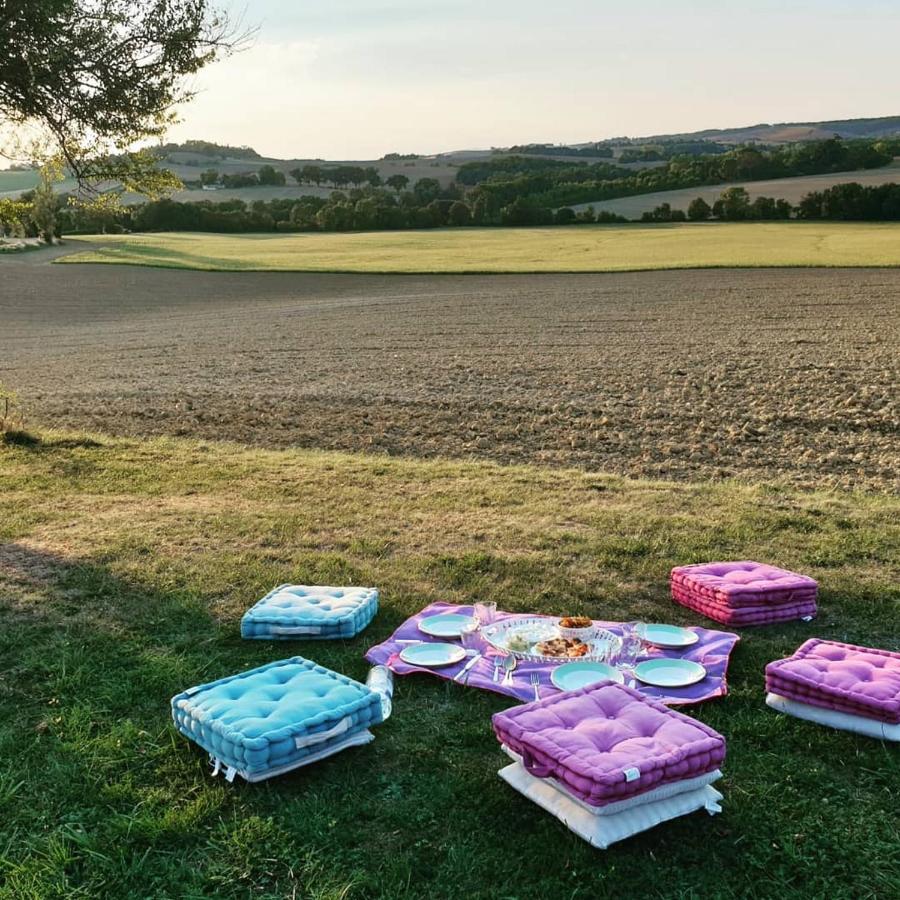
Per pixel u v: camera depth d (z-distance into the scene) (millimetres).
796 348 23375
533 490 10211
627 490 10195
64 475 11016
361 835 3982
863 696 4703
